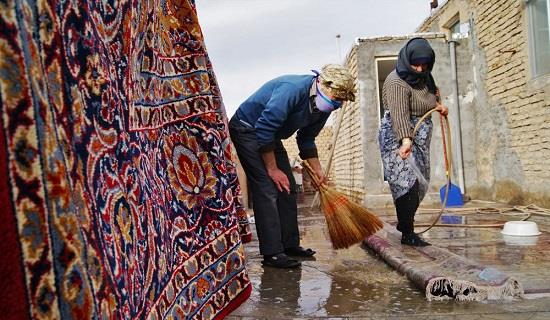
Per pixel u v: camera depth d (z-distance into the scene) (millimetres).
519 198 8344
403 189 3770
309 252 3951
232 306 2180
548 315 2195
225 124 2391
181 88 2199
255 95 3547
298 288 2887
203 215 2135
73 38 1143
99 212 1134
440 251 3299
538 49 7703
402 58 3771
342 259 3775
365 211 3516
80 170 1068
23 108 896
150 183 1674
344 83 3277
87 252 970
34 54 947
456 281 2477
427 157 3900
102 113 1259
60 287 909
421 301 2486
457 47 9992
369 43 9734
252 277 3221
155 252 1599
